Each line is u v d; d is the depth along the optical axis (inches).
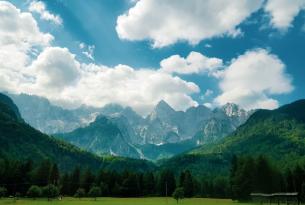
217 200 7623.0
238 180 7190.0
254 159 7603.4
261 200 6481.3
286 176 7593.5
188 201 7086.6
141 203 6112.2
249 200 7003.0
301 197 6530.5
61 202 6289.4
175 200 7598.4
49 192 7608.3
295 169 7573.8
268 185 7209.6
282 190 7342.5
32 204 5561.0
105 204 5693.9
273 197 6712.6
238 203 6205.7
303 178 7406.5
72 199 7721.5
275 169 7564.0
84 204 5664.4
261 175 7219.5
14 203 5836.6
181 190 7204.7
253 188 7111.2
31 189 7672.2
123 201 6909.5
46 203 5856.3
